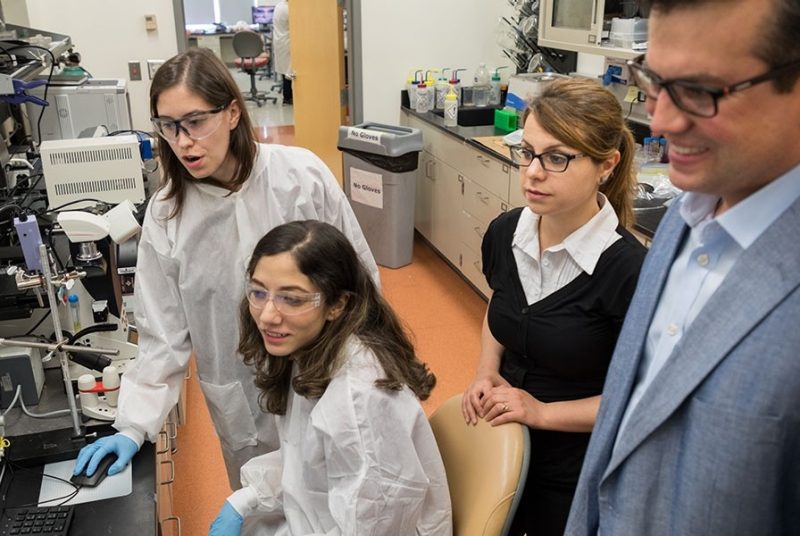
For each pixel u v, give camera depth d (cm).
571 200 128
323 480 129
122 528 130
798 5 58
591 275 130
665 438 78
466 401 141
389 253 431
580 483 97
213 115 145
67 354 160
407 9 446
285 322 125
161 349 168
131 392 161
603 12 297
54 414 162
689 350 74
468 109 409
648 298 91
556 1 331
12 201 240
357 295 130
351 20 441
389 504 117
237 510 146
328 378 123
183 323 175
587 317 132
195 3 1069
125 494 139
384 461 117
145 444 156
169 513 200
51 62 299
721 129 64
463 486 133
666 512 79
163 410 163
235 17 1105
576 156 125
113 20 459
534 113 129
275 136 730
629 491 82
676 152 70
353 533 115
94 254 184
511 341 143
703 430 71
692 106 65
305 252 122
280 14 833
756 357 67
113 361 184
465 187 385
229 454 195
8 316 165
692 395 74
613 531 85
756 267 70
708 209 83
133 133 314
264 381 143
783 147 66
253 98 874
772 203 70
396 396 121
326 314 128
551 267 137
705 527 72
